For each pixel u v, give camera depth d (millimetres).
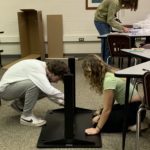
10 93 2545
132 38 3938
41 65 2504
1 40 6254
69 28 6168
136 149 1922
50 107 3090
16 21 6156
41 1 6039
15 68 2553
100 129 2324
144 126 2398
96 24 4766
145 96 1661
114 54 3764
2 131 2514
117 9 4535
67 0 6008
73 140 2207
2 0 6047
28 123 2600
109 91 2123
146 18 5652
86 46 6246
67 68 2395
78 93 3604
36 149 2178
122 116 2377
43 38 6078
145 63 2109
